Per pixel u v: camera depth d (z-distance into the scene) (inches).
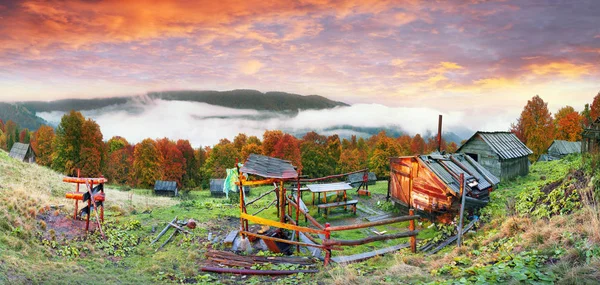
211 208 801.6
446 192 623.5
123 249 485.1
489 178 723.4
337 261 435.2
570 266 264.1
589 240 292.5
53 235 469.1
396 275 334.3
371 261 426.9
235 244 514.3
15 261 340.8
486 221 559.5
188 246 511.8
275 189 784.3
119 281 357.1
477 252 379.2
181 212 722.8
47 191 791.7
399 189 791.1
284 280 372.2
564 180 518.9
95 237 499.8
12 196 541.6
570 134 2220.7
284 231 583.2
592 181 415.8
